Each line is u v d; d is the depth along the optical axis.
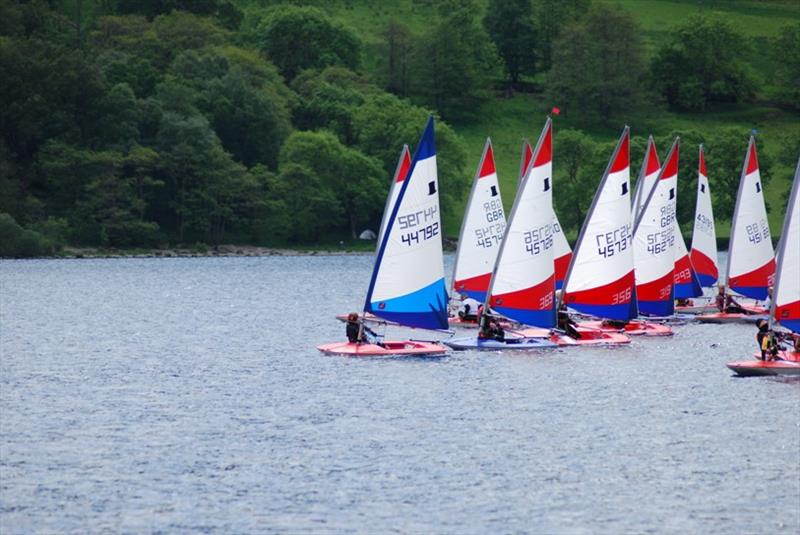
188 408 171.25
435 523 118.25
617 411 168.50
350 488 129.38
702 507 123.19
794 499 125.81
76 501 124.88
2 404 174.50
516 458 141.62
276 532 115.69
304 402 175.12
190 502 124.62
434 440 150.38
